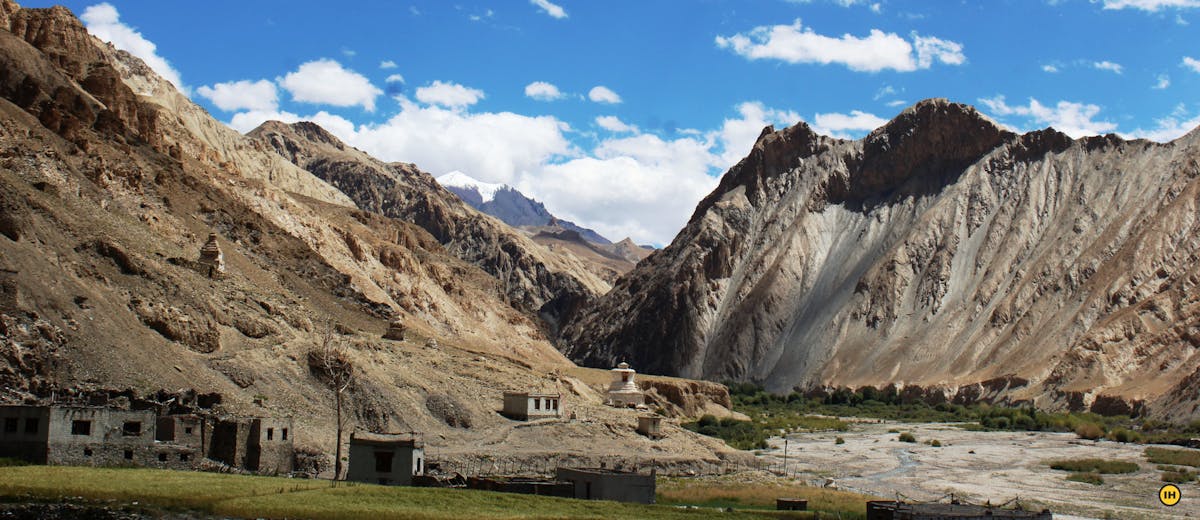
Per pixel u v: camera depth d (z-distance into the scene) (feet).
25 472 247.50
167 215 477.36
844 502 325.01
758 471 408.67
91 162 462.60
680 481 362.12
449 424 385.29
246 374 351.25
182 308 368.48
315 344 388.37
